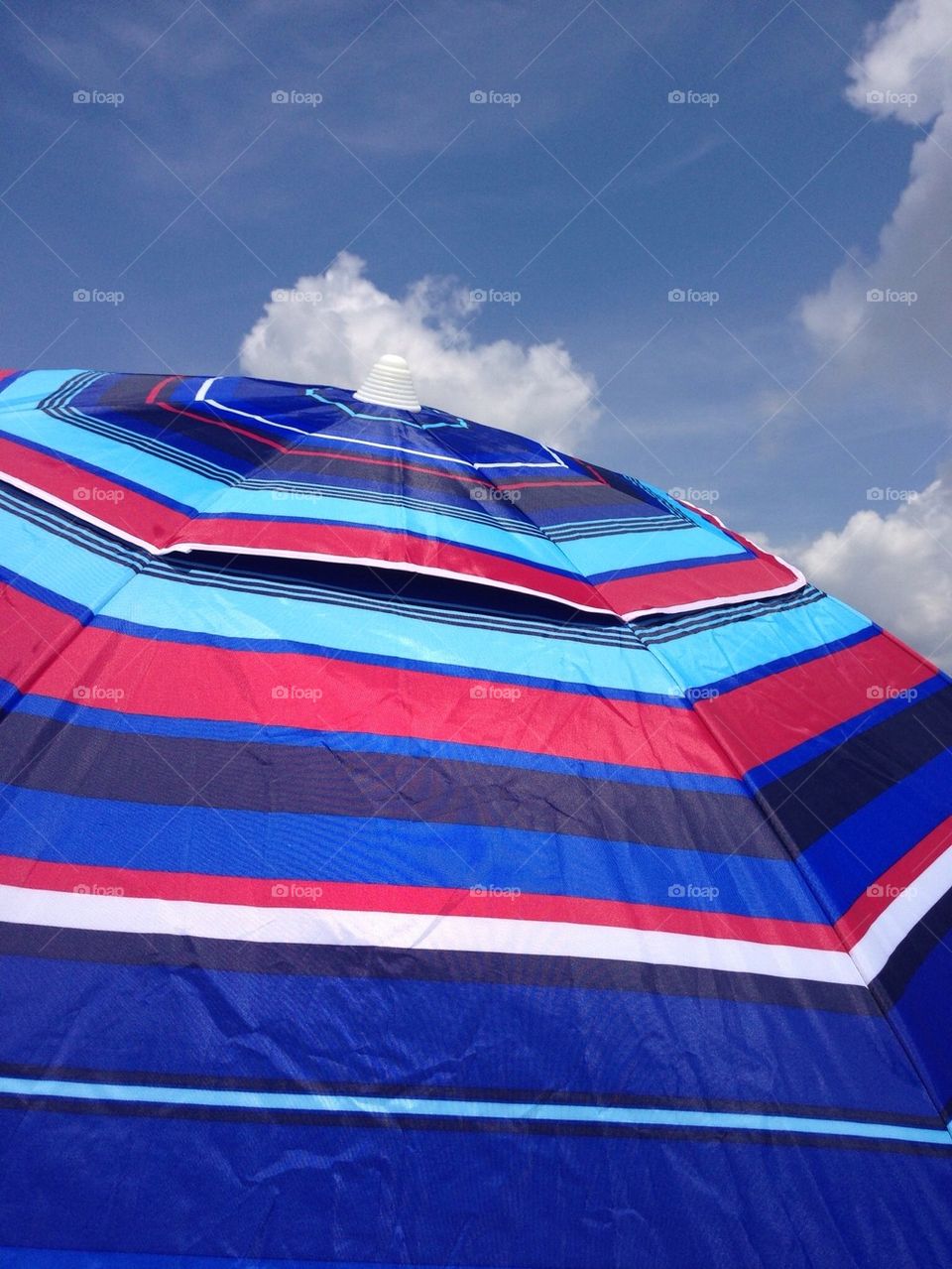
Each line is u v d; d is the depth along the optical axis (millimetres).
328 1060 2570
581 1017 2799
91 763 3027
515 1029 2730
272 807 3057
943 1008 3158
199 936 2725
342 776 3199
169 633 3467
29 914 2660
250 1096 2473
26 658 3234
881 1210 2576
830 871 3404
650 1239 2432
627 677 3910
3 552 3527
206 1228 2268
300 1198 2350
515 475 4867
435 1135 2504
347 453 4465
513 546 4195
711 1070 2770
